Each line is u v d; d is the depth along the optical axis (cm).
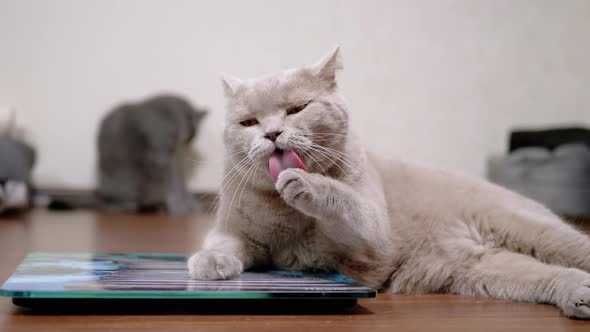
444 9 523
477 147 535
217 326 116
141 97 514
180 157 494
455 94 529
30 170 467
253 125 156
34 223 362
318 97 156
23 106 503
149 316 123
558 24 536
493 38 530
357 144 165
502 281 153
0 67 500
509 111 536
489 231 163
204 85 518
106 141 477
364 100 520
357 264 158
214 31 514
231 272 142
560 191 466
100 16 506
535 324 123
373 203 153
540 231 157
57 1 502
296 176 134
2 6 497
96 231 321
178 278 141
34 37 502
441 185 175
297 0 515
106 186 478
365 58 519
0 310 127
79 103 509
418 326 120
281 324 119
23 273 145
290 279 143
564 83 541
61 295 119
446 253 164
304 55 520
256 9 514
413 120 526
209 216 443
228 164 166
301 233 157
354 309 136
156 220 400
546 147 484
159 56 513
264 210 155
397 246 164
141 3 509
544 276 144
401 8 519
